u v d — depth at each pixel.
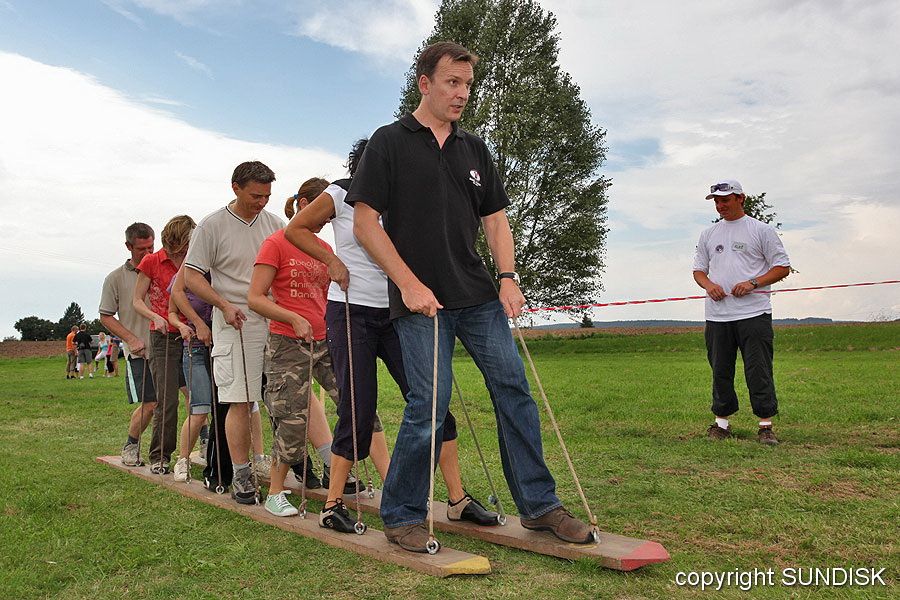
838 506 3.97
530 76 33.84
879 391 9.09
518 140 32.25
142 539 3.94
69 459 6.44
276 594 3.08
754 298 6.21
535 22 34.31
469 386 12.14
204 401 5.33
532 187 34.31
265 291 4.39
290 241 3.94
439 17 35.41
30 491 4.99
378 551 3.46
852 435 6.20
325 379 4.71
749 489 4.42
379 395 10.88
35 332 74.06
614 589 2.94
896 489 4.28
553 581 3.05
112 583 3.30
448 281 3.43
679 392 10.28
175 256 5.88
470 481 5.02
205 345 5.37
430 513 3.36
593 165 34.44
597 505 4.26
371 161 3.39
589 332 30.44
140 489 5.21
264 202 5.02
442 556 3.31
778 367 13.75
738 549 3.40
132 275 6.29
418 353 3.44
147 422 6.07
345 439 3.89
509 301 3.48
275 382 4.34
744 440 6.19
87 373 24.17
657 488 4.57
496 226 3.72
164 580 3.32
